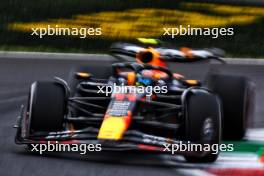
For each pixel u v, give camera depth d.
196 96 30.45
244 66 84.75
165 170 27.75
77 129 33.47
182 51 32.69
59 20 106.75
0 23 104.88
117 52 33.12
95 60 93.56
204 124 30.08
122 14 109.75
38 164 28.03
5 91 55.97
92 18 107.38
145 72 32.25
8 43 100.81
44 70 73.94
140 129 32.34
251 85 37.09
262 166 29.28
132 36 103.06
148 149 28.81
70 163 28.47
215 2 115.44
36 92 31.17
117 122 29.02
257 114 48.16
